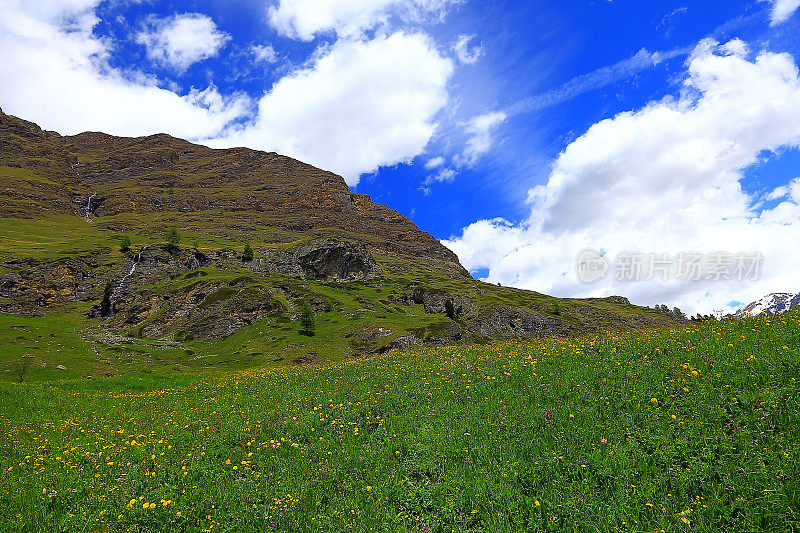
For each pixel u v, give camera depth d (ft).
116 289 424.87
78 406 78.84
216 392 86.79
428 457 35.81
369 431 44.83
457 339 313.73
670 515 24.35
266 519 28.55
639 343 58.44
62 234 621.72
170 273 473.26
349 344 309.42
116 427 60.29
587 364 54.29
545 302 594.65
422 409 48.44
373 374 75.00
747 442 28.50
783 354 38.70
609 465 29.76
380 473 33.91
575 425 36.55
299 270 572.92
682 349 49.62
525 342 89.20
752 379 36.01
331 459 37.88
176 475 36.68
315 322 363.15
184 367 271.28
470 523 27.40
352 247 615.57
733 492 25.05
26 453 46.06
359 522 27.78
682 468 28.12
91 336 321.73
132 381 117.19
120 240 581.94
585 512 25.93
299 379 84.84
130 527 28.86
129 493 33.45
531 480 30.19
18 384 101.30
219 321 348.18
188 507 30.66
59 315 372.58
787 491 23.54
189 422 59.16
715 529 22.98
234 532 27.78
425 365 76.59
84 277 437.17
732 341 47.55
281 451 41.57
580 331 439.22
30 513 30.48
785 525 22.15
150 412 72.38
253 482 34.65
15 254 438.81
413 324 339.16
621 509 25.40
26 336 280.51
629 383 42.63
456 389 54.75
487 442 36.76
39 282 402.11
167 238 581.53
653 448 31.19
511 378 55.26
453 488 30.63
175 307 373.61
